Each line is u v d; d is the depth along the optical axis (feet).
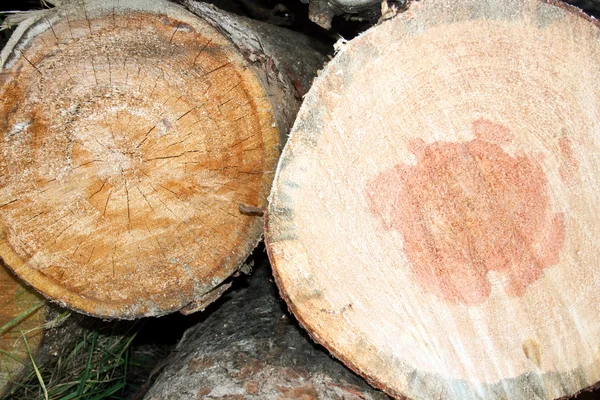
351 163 4.53
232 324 6.33
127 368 8.29
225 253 5.44
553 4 4.32
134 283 5.51
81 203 5.15
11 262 5.26
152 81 4.84
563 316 4.95
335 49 4.50
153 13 4.65
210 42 4.72
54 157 4.98
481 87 4.47
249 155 5.10
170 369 6.20
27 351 6.72
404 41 4.34
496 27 4.35
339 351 4.91
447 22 4.32
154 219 5.24
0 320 6.48
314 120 4.44
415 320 4.86
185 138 5.01
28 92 4.79
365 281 4.76
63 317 6.51
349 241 4.68
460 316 4.89
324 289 4.77
